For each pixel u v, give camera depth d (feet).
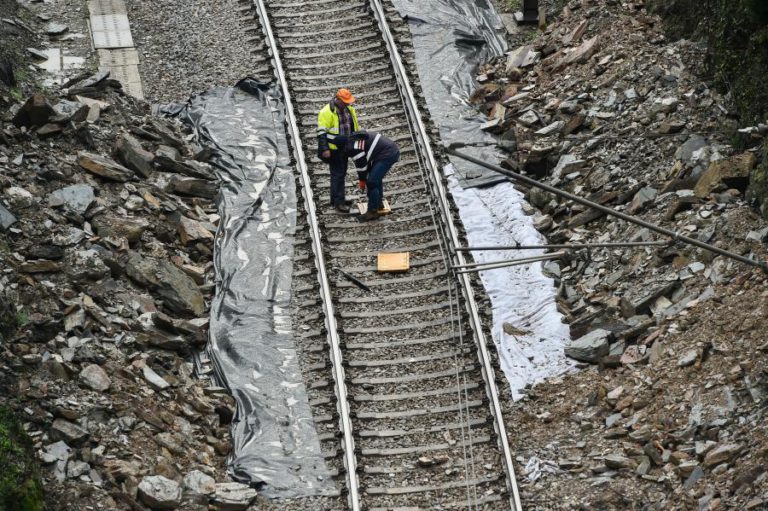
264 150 128.47
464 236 114.42
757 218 102.73
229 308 108.68
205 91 137.39
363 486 90.07
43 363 92.68
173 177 122.11
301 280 112.06
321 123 116.06
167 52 144.15
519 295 109.40
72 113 122.31
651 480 86.53
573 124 123.95
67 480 84.12
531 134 127.13
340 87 136.05
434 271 112.37
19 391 88.74
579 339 102.68
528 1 146.72
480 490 89.51
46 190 112.57
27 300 98.53
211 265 114.73
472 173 123.54
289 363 102.78
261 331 105.91
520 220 117.80
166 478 86.79
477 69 141.08
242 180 124.77
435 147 126.31
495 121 130.00
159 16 150.82
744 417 86.38
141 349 100.83
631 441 90.74
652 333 99.50
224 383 101.19
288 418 97.19
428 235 116.67
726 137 114.52
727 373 90.48
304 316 108.06
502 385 99.81
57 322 96.63
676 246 104.78
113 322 101.55
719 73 118.11
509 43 145.59
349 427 94.27
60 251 104.88
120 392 93.76
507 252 114.11
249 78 137.80
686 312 99.09
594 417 94.68
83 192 112.57
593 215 114.21
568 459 90.99
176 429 93.97
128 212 114.62
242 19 148.46
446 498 88.99
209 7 151.53
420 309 107.86
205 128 131.64
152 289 107.34
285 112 132.67
